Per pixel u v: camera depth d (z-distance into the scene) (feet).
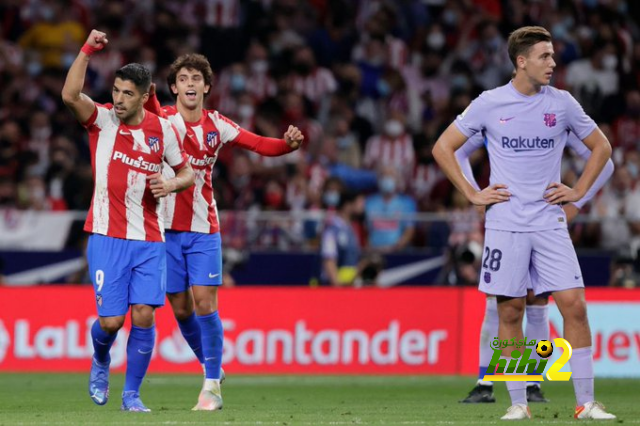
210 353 94.53
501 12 241.35
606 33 230.89
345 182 199.72
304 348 148.97
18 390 121.60
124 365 146.51
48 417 85.05
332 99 215.10
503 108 83.15
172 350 146.41
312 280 162.61
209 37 229.04
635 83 229.25
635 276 161.68
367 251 164.04
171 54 222.28
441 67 231.30
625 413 94.32
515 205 83.05
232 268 161.27
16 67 220.43
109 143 87.66
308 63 222.48
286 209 188.85
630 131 221.87
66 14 227.81
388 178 190.80
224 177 194.29
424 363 150.10
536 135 82.89
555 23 236.02
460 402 107.55
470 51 233.14
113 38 225.15
